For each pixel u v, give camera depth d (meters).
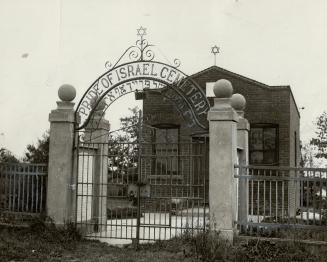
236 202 10.84
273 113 21.70
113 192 13.31
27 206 11.68
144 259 9.34
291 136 22.03
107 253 9.99
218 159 10.40
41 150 22.73
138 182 11.02
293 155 22.92
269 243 9.88
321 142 28.45
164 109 21.92
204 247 9.59
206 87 22.16
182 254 9.71
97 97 11.68
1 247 9.67
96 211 12.70
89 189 12.61
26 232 11.20
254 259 9.16
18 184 11.80
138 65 11.48
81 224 11.66
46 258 9.34
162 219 16.02
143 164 14.30
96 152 12.93
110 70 11.52
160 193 16.61
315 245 9.65
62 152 11.47
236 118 10.77
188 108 11.61
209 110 10.57
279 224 10.00
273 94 21.78
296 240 9.74
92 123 12.23
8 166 12.05
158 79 11.06
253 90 22.05
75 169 11.62
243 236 10.19
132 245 10.77
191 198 10.74
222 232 10.15
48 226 11.15
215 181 10.36
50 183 11.45
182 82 11.47
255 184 19.19
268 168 10.33
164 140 21.77
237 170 11.11
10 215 11.77
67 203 11.38
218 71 22.55
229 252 9.40
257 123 21.84
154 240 10.93
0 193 11.85
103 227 12.90
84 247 10.56
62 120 11.51
